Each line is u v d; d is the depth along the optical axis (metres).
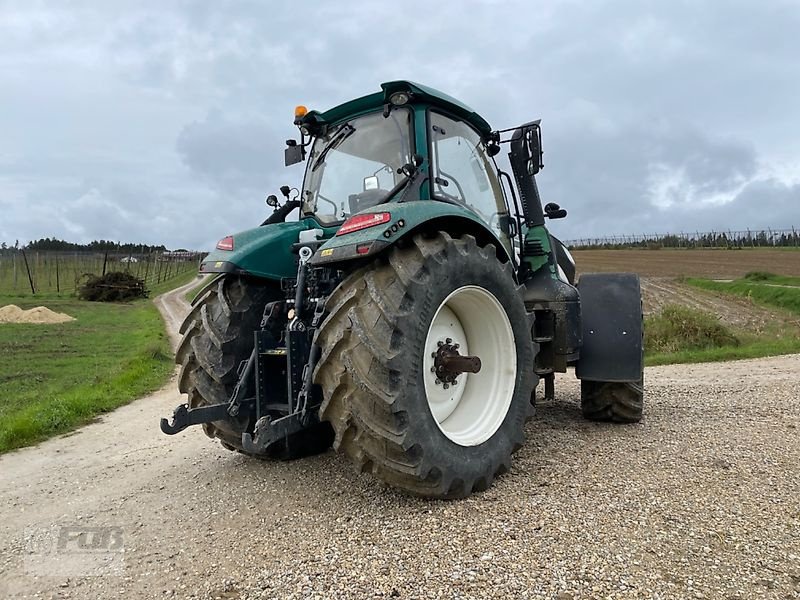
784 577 2.37
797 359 10.69
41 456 5.41
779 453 3.88
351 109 4.13
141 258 61.44
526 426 4.89
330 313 3.09
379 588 2.38
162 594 2.50
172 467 4.52
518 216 4.76
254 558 2.74
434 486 3.09
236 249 3.89
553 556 2.55
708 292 29.09
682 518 2.89
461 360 3.43
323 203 4.21
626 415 4.88
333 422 3.05
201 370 3.92
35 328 21.28
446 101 3.93
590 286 4.93
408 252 3.19
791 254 54.09
